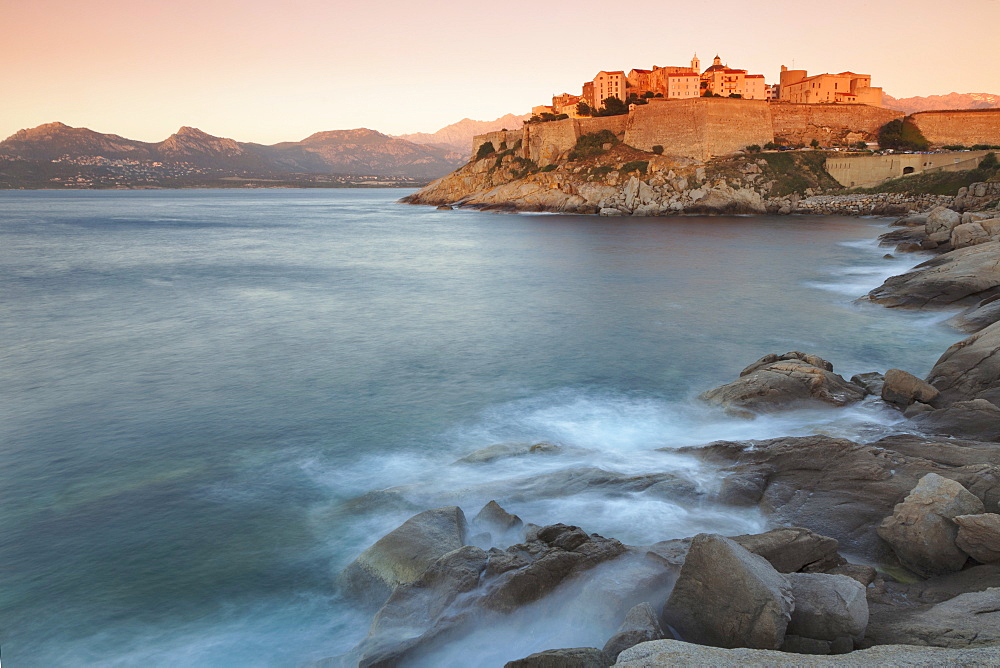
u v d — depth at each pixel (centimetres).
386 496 1424
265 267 5772
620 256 6162
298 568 1230
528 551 1054
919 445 1402
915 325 3098
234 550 1299
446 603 941
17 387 2373
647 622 780
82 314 3703
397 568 1084
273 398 2255
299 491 1558
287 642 1034
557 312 3669
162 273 5381
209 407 2166
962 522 966
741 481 1342
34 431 1958
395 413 2095
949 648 664
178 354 2839
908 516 1048
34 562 1273
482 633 891
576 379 2428
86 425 2008
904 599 900
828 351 2692
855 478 1294
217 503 1502
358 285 4738
